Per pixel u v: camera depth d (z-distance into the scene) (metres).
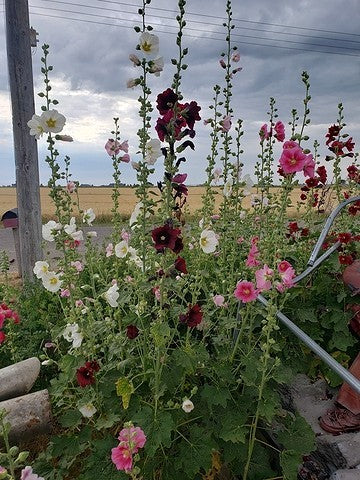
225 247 2.09
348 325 1.81
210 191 2.19
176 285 1.50
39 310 2.29
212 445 1.37
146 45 1.46
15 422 1.64
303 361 1.86
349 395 1.55
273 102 2.30
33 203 3.42
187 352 1.41
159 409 1.34
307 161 1.56
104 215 8.78
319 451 1.51
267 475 1.44
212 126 2.12
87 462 1.46
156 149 1.56
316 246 1.72
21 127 3.33
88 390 1.47
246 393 1.49
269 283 1.37
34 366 1.87
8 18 3.24
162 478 1.38
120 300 1.57
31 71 3.33
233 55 2.12
